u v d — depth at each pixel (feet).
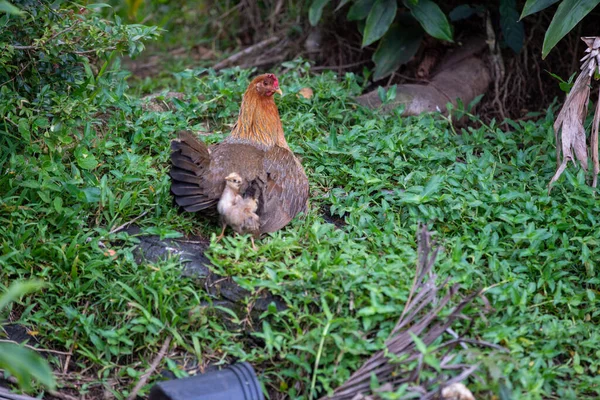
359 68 32.60
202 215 19.76
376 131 24.53
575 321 17.58
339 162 22.93
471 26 31.89
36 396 16.20
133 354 17.04
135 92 30.76
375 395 14.56
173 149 18.63
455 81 29.60
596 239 19.07
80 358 16.98
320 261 17.25
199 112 25.52
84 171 20.38
